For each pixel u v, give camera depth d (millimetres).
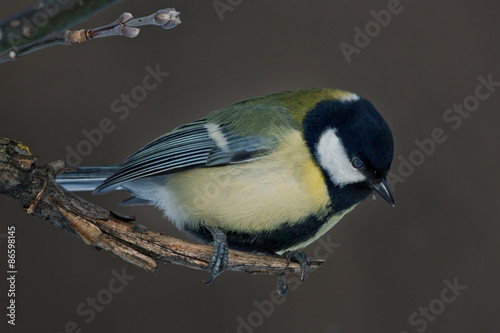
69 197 2631
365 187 2680
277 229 2672
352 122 2674
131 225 2643
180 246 2652
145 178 2689
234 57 2746
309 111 2678
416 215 2738
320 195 2670
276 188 2666
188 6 2754
